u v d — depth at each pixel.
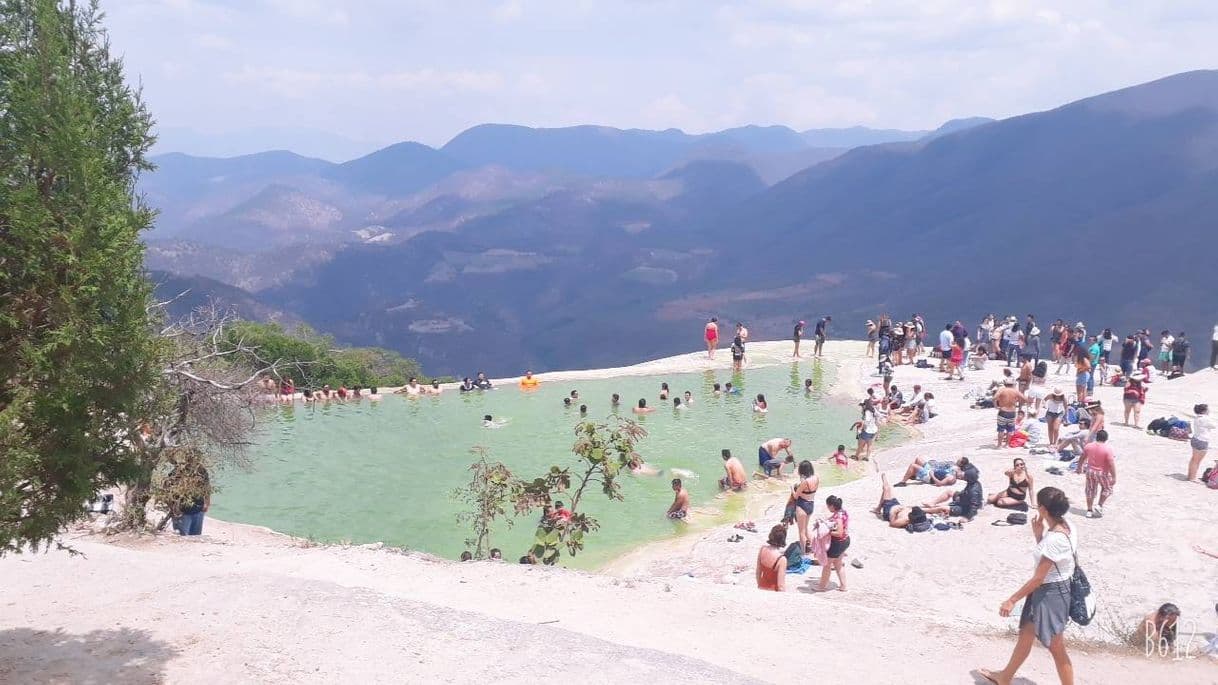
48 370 5.59
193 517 14.30
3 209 5.51
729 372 39.78
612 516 19.30
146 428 7.05
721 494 20.95
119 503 15.18
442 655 7.20
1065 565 6.68
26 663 6.71
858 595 12.97
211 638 7.40
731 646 8.21
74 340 5.62
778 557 11.49
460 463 24.45
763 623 8.98
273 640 7.39
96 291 5.70
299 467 24.08
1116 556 14.00
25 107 5.56
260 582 8.98
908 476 19.47
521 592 9.55
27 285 5.63
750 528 17.23
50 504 5.84
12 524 5.70
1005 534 15.27
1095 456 15.56
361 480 22.67
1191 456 18.78
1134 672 8.00
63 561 10.06
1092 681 7.64
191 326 16.73
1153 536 14.73
